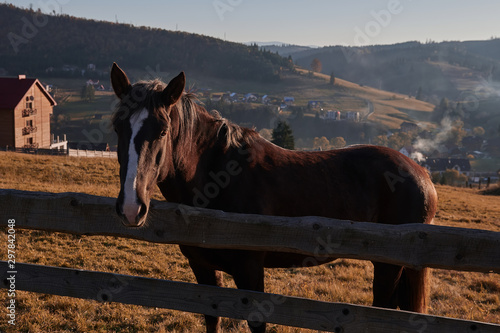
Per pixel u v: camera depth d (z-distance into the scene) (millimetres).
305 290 6504
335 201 3496
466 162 125562
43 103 47625
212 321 3438
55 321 4738
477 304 6461
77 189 15445
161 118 2660
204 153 3240
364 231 2465
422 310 3451
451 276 8164
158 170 2697
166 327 4832
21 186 15047
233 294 2645
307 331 4680
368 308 2449
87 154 35531
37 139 46094
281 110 190125
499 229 15016
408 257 2430
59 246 8336
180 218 2699
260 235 2600
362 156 3820
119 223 2729
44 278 2887
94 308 5203
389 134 180500
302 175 3424
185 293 2713
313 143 160875
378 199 3715
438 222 15602
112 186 18656
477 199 26156
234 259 3053
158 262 7836
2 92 42531
